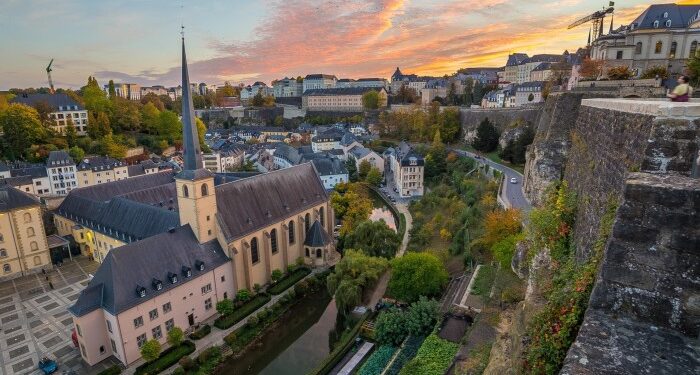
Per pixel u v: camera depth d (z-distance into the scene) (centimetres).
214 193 6794
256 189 8050
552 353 1578
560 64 12925
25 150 13550
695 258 1172
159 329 5806
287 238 8169
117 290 5362
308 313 7062
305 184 9312
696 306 1170
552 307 1716
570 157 3672
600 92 5866
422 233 9006
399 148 15938
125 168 13475
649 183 1259
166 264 6031
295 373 5659
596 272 1577
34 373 5262
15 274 8062
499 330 3919
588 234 2417
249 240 7294
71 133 14962
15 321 6500
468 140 15875
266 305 6994
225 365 5644
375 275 6475
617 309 1300
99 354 5469
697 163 1523
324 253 8519
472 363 3584
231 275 6962
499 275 4956
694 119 1545
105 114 16550
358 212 9931
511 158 11825
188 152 6425
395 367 4684
